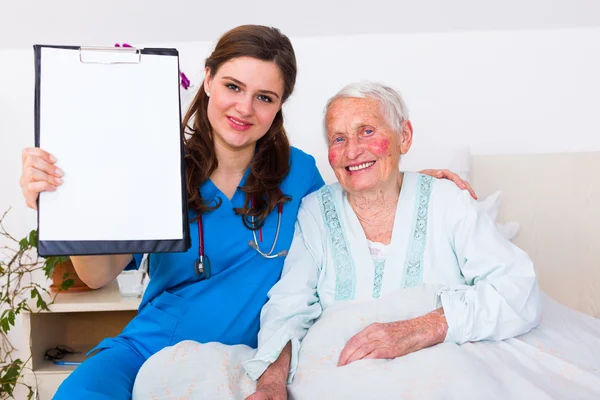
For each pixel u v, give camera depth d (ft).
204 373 4.83
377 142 5.44
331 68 8.52
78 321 8.81
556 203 8.07
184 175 4.77
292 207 5.92
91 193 4.61
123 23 8.43
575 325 5.74
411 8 8.21
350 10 8.27
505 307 5.07
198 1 8.22
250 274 5.67
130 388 4.92
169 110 4.79
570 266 8.00
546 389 4.53
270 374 4.85
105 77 4.72
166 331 5.49
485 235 5.49
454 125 8.49
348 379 4.57
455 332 4.98
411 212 5.59
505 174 8.18
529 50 8.38
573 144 8.41
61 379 7.66
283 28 8.46
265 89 5.37
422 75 8.48
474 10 8.20
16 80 8.70
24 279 8.76
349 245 5.63
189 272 5.58
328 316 5.24
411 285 5.47
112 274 5.49
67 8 8.26
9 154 8.76
